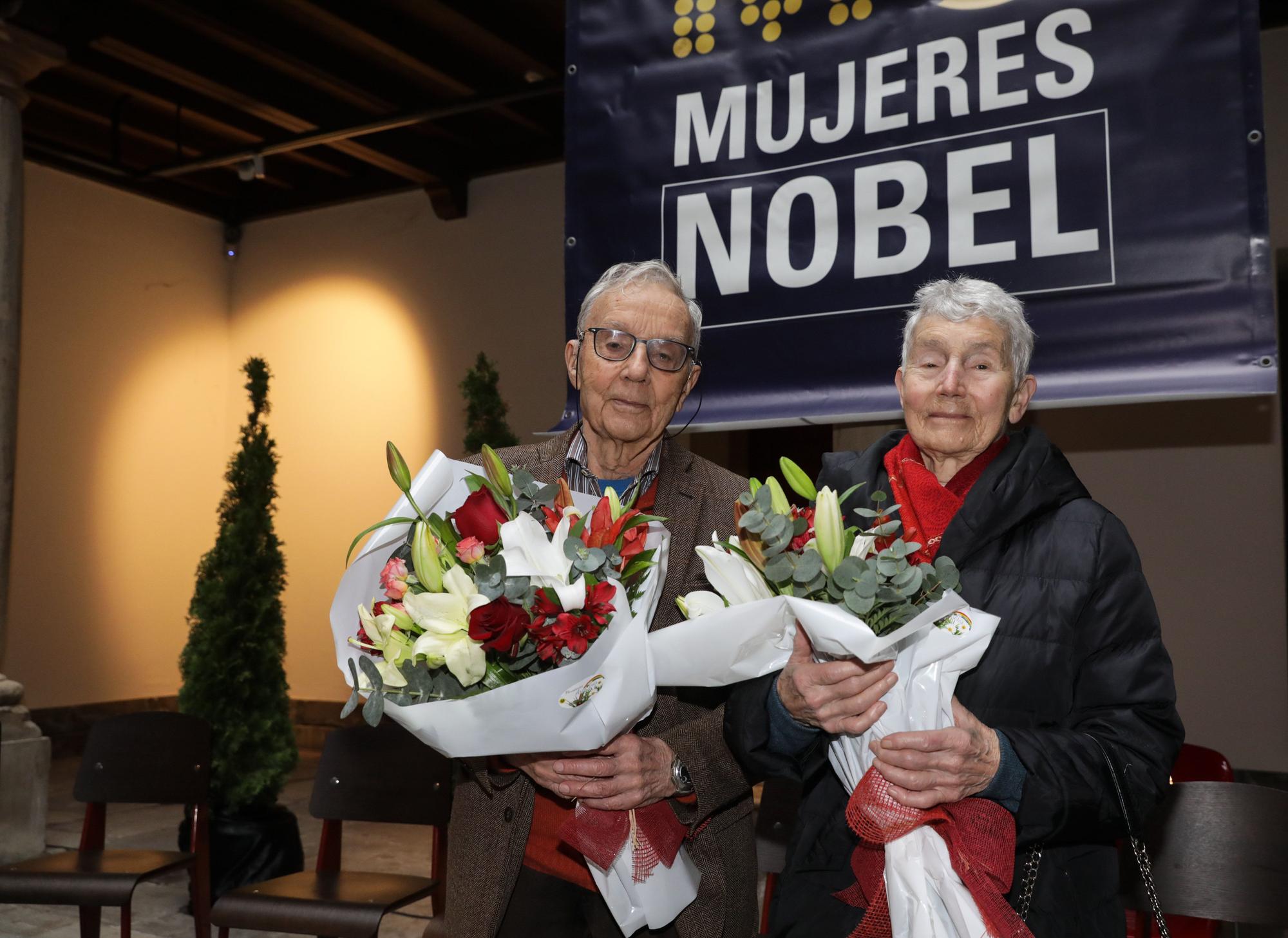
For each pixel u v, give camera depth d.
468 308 6.60
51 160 6.38
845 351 2.19
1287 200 4.38
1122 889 1.74
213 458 7.39
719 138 2.35
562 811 1.52
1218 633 4.49
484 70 5.53
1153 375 1.92
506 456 1.70
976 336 1.35
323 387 7.10
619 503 1.34
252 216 7.39
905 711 1.21
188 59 5.26
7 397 4.37
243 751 3.71
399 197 6.91
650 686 1.25
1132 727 1.22
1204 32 1.92
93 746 2.94
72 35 4.82
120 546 6.80
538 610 1.18
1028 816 1.17
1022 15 2.07
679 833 1.42
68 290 6.55
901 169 2.16
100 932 3.34
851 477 1.49
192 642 3.79
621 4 2.47
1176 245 1.92
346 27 4.81
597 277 2.45
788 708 1.30
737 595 1.28
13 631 6.18
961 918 1.18
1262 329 1.85
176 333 7.18
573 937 1.54
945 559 1.15
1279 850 1.65
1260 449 4.47
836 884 1.32
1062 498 1.32
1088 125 2.00
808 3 2.28
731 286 2.31
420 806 2.60
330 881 2.57
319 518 7.04
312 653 6.95
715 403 2.31
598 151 2.46
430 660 1.19
